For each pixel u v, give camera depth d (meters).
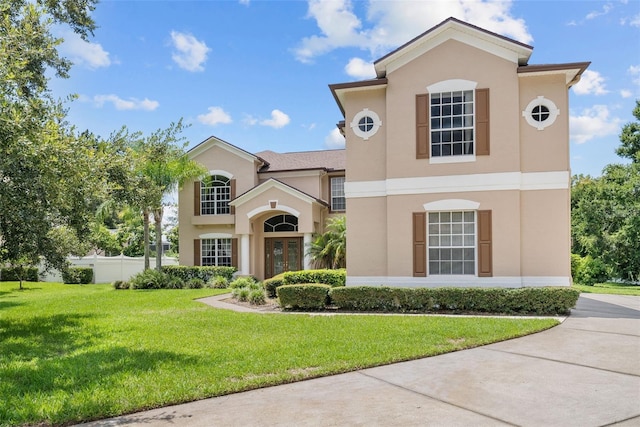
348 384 6.52
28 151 8.45
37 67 13.45
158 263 24.48
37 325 11.66
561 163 14.09
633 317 12.05
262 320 12.04
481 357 7.89
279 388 6.41
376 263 15.45
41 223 9.43
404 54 15.22
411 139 15.11
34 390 6.30
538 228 14.16
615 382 6.39
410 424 4.98
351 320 11.76
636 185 27.59
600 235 28.88
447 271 14.81
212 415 5.38
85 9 15.95
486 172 14.46
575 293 12.41
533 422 4.99
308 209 24.12
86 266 30.23
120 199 12.45
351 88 15.62
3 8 10.64
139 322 11.87
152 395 5.95
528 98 14.41
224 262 26.53
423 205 14.91
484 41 14.59
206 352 8.33
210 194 26.81
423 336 9.42
